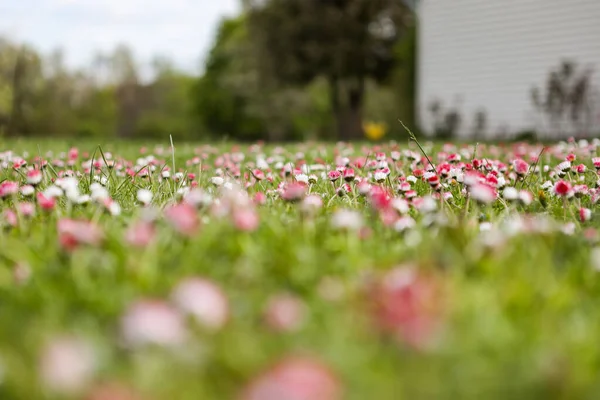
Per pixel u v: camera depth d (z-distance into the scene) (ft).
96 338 4.71
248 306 5.38
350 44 73.10
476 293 5.51
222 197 10.19
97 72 176.76
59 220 8.35
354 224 7.45
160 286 5.83
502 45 51.16
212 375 4.22
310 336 4.77
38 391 3.93
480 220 9.85
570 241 7.86
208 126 148.46
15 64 117.80
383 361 4.27
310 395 3.52
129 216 9.32
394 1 74.13
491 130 52.06
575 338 4.85
